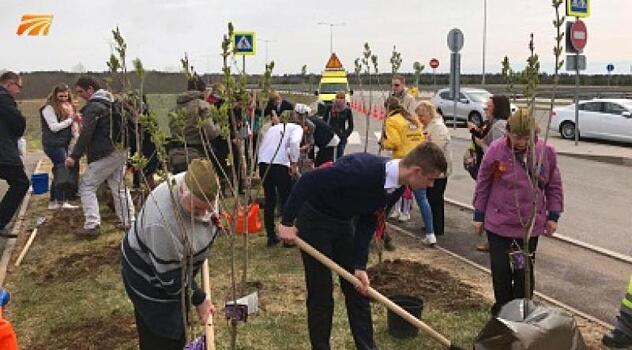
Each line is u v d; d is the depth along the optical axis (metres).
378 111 23.17
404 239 7.53
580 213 9.27
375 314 5.14
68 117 8.99
